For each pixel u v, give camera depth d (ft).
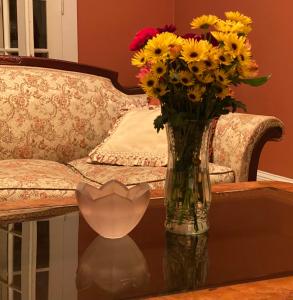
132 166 7.59
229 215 4.95
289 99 10.35
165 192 4.37
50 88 8.53
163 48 3.84
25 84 8.39
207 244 4.20
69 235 4.38
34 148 8.33
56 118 8.45
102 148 7.91
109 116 8.87
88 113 8.70
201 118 4.05
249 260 3.85
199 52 3.78
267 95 10.94
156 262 3.84
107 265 3.77
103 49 12.87
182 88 3.93
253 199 5.51
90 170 7.50
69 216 4.88
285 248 4.12
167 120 4.09
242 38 4.00
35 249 4.07
